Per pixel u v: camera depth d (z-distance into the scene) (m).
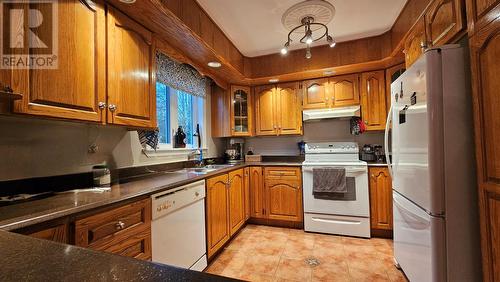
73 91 1.18
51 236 0.89
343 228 2.71
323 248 2.39
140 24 1.66
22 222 0.79
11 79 0.95
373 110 2.91
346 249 2.36
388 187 2.60
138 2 1.41
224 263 2.11
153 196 1.41
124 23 1.51
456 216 1.23
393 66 2.77
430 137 1.27
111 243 1.12
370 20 2.39
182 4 1.73
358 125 2.97
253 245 2.49
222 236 2.32
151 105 1.75
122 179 1.84
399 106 1.72
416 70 1.42
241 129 3.37
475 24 1.11
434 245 1.25
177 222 1.64
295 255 2.25
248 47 2.92
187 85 2.51
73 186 1.51
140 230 1.30
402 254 1.76
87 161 1.63
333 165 2.76
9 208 0.94
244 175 3.00
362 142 3.25
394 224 1.95
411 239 1.56
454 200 1.23
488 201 1.05
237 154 3.62
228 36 2.63
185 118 2.89
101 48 1.34
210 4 2.03
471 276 1.21
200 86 2.79
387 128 1.93
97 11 1.33
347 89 3.02
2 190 1.18
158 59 2.05
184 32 1.84
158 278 0.38
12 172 1.23
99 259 0.45
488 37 1.01
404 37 2.13
